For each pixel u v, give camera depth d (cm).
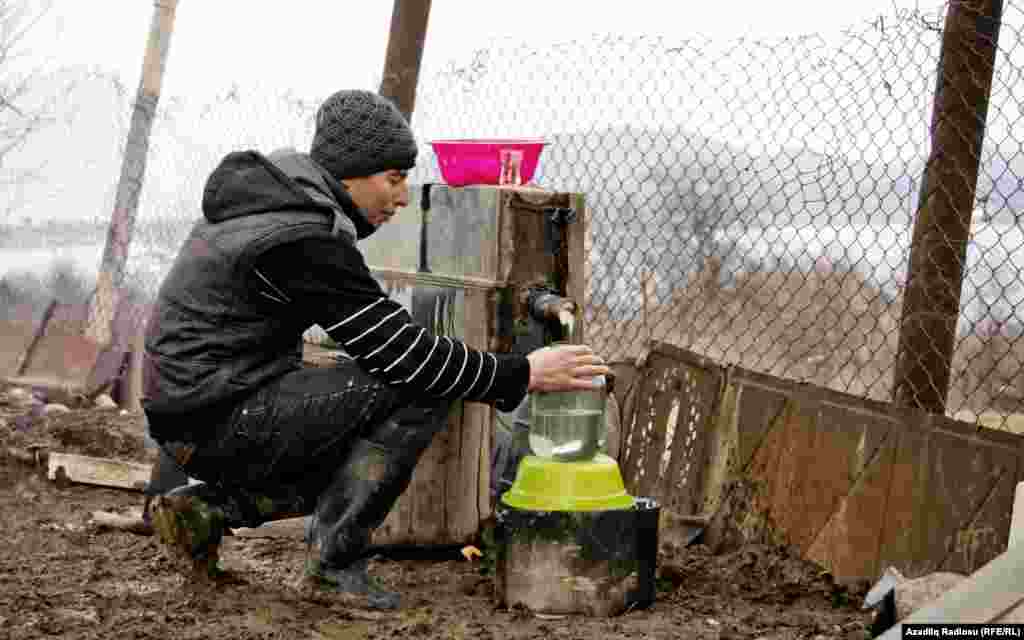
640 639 322
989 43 404
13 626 327
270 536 442
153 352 340
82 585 371
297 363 347
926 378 420
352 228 336
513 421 414
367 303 330
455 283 407
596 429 389
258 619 336
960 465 370
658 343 470
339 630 329
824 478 401
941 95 409
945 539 368
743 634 329
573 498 344
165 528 360
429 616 344
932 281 417
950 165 409
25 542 433
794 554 402
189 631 324
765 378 429
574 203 404
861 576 383
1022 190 391
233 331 333
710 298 586
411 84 626
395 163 349
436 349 333
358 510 347
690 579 387
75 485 541
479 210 402
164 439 347
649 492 456
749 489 421
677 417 454
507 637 322
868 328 696
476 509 424
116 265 785
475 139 424
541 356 344
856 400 400
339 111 344
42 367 795
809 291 632
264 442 338
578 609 343
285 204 331
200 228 343
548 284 400
